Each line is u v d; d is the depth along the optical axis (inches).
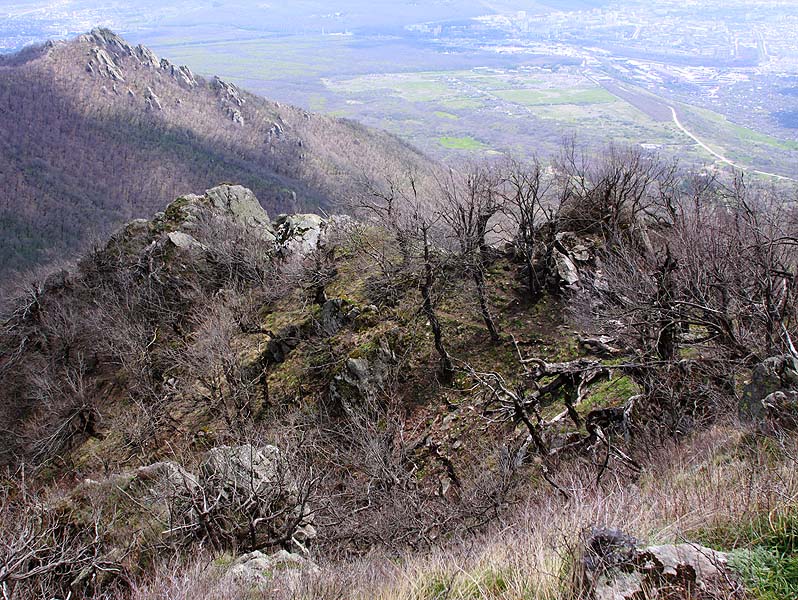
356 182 1705.2
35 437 1203.2
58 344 1455.5
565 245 1014.4
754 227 622.8
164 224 1648.6
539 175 1035.3
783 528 206.2
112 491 505.4
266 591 345.1
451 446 842.8
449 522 570.6
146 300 1429.6
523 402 641.0
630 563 188.9
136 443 1034.1
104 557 430.3
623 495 326.6
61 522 480.4
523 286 1067.9
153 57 4758.9
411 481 753.6
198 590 356.8
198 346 1149.7
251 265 1444.4
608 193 972.6
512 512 528.1
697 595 178.5
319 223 1605.6
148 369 1229.1
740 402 418.3
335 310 1143.6
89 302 1560.0
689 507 262.2
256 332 1244.5
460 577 256.2
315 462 824.9
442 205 1032.2
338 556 530.0
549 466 599.2
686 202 911.0
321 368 1047.6
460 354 995.3
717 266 594.6
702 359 602.5
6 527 420.8
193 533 479.2
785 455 293.9
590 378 746.2
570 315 940.6
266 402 1058.7
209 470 552.7
